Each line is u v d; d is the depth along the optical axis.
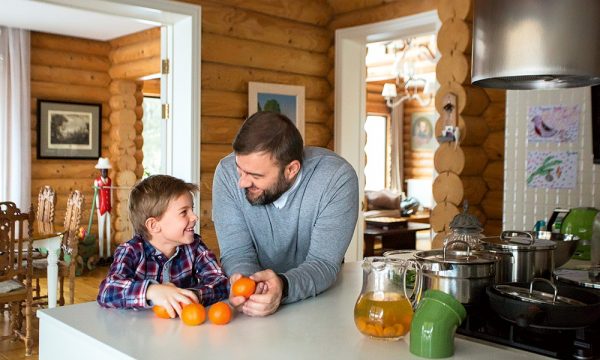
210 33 4.10
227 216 1.94
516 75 1.72
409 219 9.12
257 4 4.32
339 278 2.05
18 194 6.95
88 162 7.66
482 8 1.80
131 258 1.77
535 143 3.11
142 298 1.56
